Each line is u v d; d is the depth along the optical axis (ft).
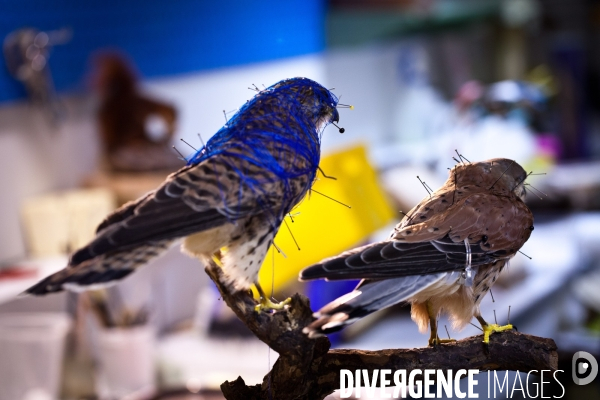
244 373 10.07
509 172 5.31
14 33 11.06
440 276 4.55
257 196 4.10
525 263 13.75
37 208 11.22
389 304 4.28
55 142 11.90
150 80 13.06
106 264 3.78
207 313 11.99
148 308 10.73
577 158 21.33
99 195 11.62
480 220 4.82
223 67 14.97
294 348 4.30
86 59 12.17
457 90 23.25
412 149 20.10
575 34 26.16
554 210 18.31
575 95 21.24
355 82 19.01
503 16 25.13
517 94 18.52
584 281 14.70
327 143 17.61
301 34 17.21
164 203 3.97
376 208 9.19
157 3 13.21
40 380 9.82
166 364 10.88
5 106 11.01
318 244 8.02
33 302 10.10
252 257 4.27
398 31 20.67
